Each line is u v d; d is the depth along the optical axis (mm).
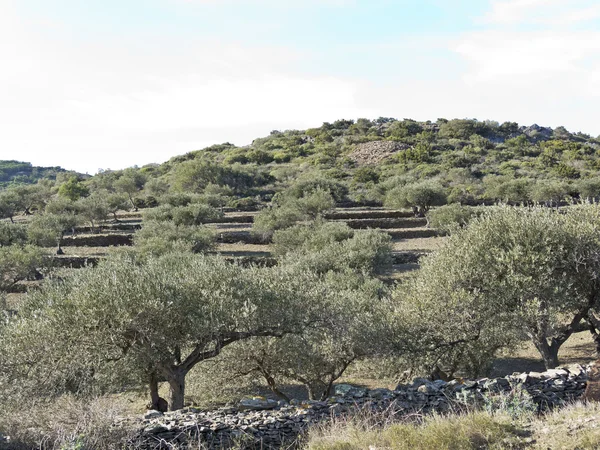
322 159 120625
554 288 14781
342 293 19688
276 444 10078
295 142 152375
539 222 15922
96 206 61219
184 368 14328
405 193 62969
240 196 90750
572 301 15492
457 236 17703
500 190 72000
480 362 17594
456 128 154125
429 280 16891
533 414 9211
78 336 12812
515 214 16734
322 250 38375
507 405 9297
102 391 15219
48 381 13008
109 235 54031
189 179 95000
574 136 170625
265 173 106500
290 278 16922
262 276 16562
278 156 132125
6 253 38250
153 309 12945
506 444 7703
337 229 46656
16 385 12758
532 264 14844
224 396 17906
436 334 16047
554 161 111188
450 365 18328
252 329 14367
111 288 13344
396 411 10477
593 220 16297
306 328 15672
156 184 93312
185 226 52906
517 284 14695
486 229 16703
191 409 11273
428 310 16109
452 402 11008
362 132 157500
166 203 69562
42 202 84438
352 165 116938
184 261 21969
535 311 14336
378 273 40344
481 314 15383
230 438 9922
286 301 15203
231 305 13906
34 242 47812
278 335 14789
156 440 9539
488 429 8062
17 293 37500
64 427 9055
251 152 134500
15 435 8914
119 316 12617
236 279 15094
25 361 12953
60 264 42531
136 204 83250
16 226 51312
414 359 16688
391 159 120125
